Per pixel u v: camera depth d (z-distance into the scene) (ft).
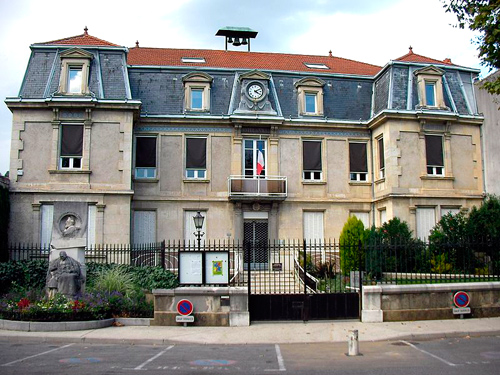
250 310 47.11
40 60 76.74
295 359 33.12
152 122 80.43
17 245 70.54
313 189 83.30
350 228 67.00
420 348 36.68
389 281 54.39
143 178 78.95
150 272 56.75
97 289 50.19
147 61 89.30
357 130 85.97
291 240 81.41
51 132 73.31
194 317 45.68
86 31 83.71
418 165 79.82
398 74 83.20
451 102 82.94
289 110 84.58
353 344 34.37
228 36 119.65
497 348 36.29
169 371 29.35
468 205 80.79
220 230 79.92
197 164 80.89
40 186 71.82
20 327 43.11
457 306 48.01
